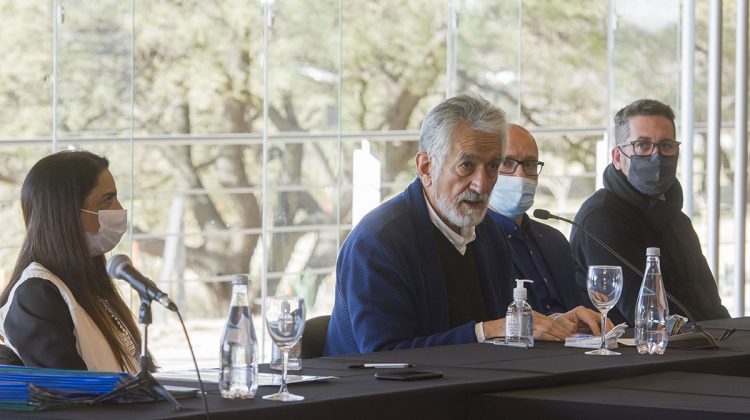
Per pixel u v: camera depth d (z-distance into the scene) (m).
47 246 4.61
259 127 10.70
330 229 10.91
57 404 3.26
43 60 9.05
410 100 11.03
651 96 11.88
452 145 5.64
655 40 11.85
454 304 5.77
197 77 10.28
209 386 3.80
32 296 4.43
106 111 9.25
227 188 10.66
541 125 11.48
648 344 4.87
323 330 5.70
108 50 9.22
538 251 6.77
